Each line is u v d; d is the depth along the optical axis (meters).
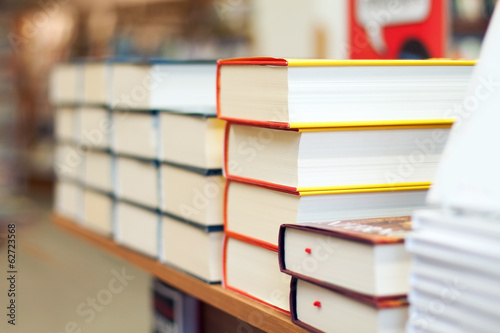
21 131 9.57
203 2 6.89
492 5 3.71
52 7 6.34
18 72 9.50
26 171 9.70
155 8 7.66
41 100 9.44
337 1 5.44
